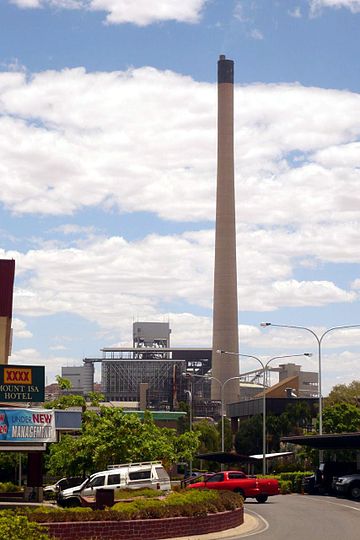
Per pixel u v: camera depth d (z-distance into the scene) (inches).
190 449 3597.4
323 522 1733.5
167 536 1402.6
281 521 1763.0
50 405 2942.9
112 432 2583.7
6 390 2282.2
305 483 2822.3
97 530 1307.8
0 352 3538.4
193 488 2151.8
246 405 5969.5
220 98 7564.0
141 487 1913.1
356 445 2802.7
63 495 1911.9
